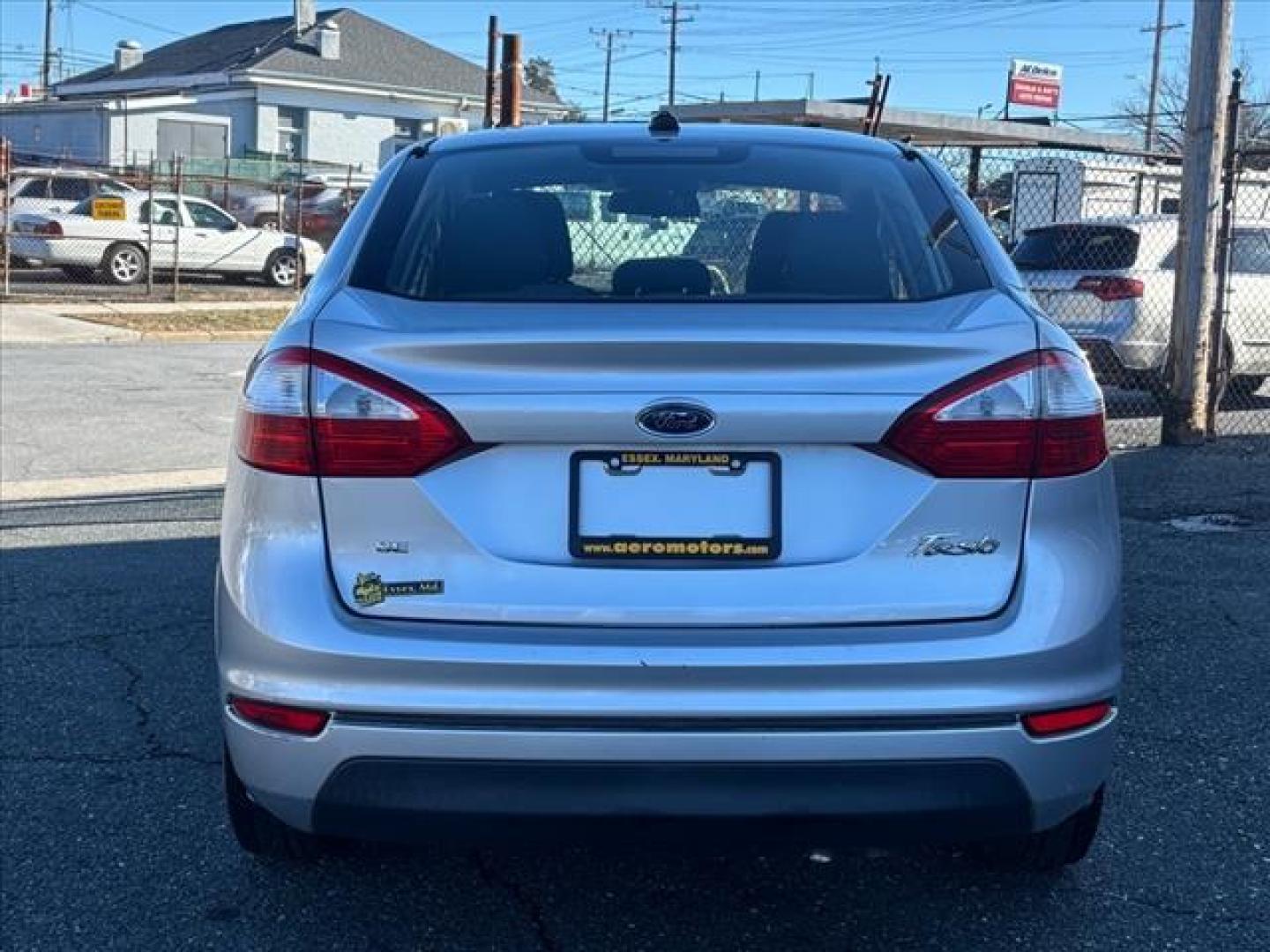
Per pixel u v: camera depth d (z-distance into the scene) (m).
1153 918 3.32
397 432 2.68
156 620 5.63
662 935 3.25
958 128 19.23
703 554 2.68
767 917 3.34
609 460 2.68
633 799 2.61
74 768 4.18
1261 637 5.50
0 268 23.08
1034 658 2.66
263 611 2.70
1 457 9.23
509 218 3.33
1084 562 2.78
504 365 2.69
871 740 2.60
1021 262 11.94
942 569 2.70
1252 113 33.59
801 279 3.18
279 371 2.79
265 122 45.03
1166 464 9.20
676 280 3.20
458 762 2.61
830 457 2.70
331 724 2.65
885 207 3.44
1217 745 4.39
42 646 5.29
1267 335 11.95
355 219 3.39
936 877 3.52
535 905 3.39
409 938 3.23
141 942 3.21
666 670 2.59
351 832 2.71
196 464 9.10
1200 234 9.69
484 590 2.67
